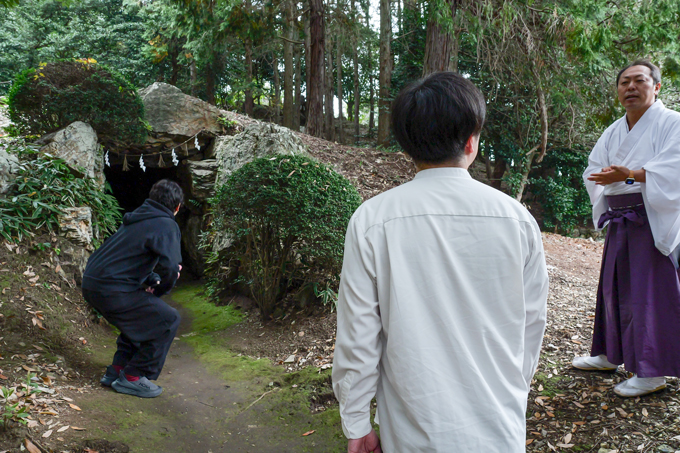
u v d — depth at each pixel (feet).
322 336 13.29
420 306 3.48
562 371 9.41
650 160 7.77
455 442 3.26
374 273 3.66
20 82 18.21
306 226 13.46
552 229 38.73
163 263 9.98
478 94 3.82
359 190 21.58
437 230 3.56
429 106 3.70
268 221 14.12
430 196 3.69
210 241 20.47
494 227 3.54
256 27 37.47
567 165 37.83
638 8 23.89
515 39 25.88
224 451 8.47
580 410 7.95
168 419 9.39
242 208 14.17
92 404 9.14
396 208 3.72
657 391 7.92
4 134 21.21
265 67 73.61
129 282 9.87
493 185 41.29
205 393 10.79
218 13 36.45
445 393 3.34
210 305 17.79
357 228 3.78
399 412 3.57
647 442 6.70
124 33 55.47
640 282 7.80
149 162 23.68
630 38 24.48
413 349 3.41
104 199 17.40
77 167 16.99
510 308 3.50
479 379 3.38
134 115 19.94
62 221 14.99
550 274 16.69
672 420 7.08
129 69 53.52
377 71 69.62
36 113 19.03
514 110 33.09
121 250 9.93
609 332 8.37
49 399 8.86
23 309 12.03
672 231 7.32
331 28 43.62
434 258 3.53
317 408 10.02
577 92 27.22
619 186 8.25
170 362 12.66
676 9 22.66
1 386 8.94
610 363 8.71
